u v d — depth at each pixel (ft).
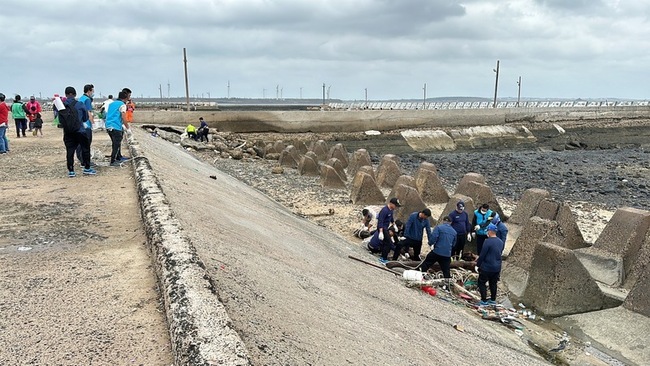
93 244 18.37
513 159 112.78
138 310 12.67
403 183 53.88
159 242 15.57
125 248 17.87
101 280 14.74
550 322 27.40
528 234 33.09
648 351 23.32
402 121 141.90
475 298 29.63
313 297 16.92
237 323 11.75
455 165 100.48
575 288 28.04
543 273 28.66
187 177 38.88
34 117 64.59
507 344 22.97
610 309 27.17
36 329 11.69
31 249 17.78
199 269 13.17
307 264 22.48
